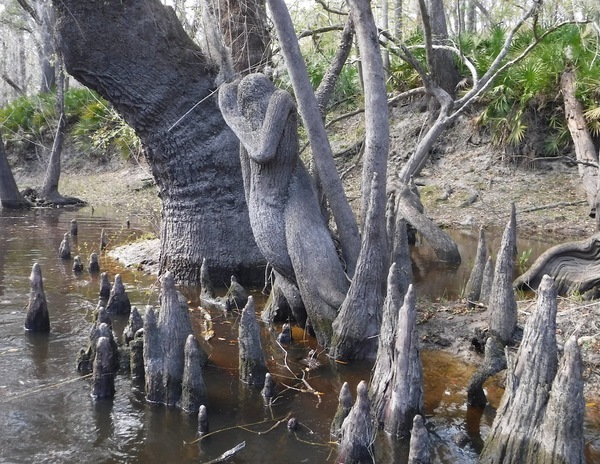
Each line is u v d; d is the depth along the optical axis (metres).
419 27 17.61
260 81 6.77
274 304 7.44
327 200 7.30
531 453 3.74
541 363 3.81
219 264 9.05
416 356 4.70
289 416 5.03
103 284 8.30
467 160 18.08
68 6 8.51
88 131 25.53
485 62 17.25
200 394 5.09
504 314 5.43
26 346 6.57
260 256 9.17
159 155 9.16
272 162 6.55
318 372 5.89
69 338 6.84
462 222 15.02
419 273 9.91
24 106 27.91
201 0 9.23
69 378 5.74
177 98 9.01
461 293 8.20
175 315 5.32
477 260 7.66
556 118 16.81
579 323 6.18
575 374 3.59
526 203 15.73
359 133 18.72
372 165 6.64
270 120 6.41
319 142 6.73
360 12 6.68
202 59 9.21
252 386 5.61
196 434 4.73
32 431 4.76
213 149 9.06
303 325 7.06
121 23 8.68
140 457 4.42
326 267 6.41
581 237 12.81
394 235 6.73
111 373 5.36
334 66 8.41
